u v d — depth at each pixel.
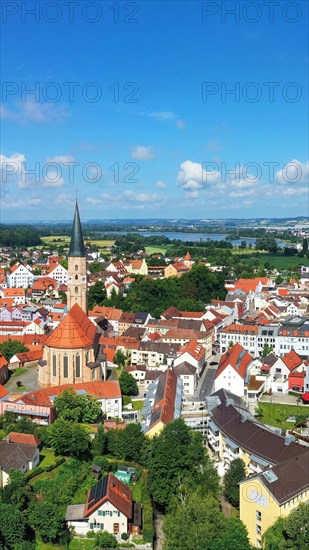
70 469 144.25
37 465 145.12
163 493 130.50
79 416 168.12
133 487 138.75
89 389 184.38
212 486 130.12
